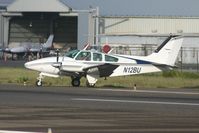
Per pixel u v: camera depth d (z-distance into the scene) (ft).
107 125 122.11
